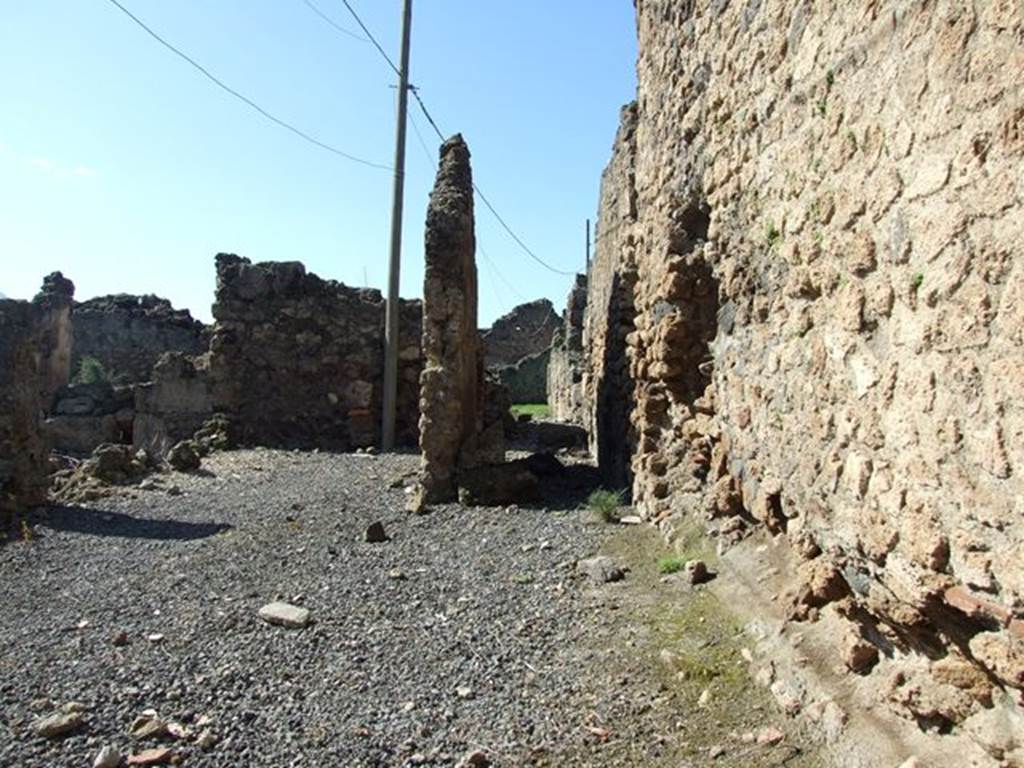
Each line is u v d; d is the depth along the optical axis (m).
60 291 19.81
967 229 2.55
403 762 3.54
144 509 9.05
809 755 3.27
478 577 6.08
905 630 3.13
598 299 12.09
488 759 3.53
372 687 4.29
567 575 5.90
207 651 4.79
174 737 3.73
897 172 2.98
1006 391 2.37
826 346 3.64
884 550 3.08
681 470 6.48
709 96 5.57
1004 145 2.38
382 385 14.43
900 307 2.97
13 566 6.82
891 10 3.03
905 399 2.91
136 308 22.14
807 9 3.87
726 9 5.16
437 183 9.05
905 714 3.08
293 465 11.89
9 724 3.83
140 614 5.50
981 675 2.74
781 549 4.71
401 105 14.45
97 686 4.27
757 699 3.76
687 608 4.91
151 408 15.23
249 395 14.20
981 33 2.49
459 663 4.56
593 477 9.52
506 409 14.72
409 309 14.51
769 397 4.51
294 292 14.35
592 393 12.35
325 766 3.50
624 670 4.27
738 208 5.05
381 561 6.63
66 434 16.52
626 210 9.03
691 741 3.54
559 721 3.83
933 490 2.74
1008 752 2.57
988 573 2.46
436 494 8.52
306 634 5.06
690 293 6.30
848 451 3.42
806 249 3.87
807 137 3.87
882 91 3.10
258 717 3.94
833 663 3.66
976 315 2.50
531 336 31.53
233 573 6.43
